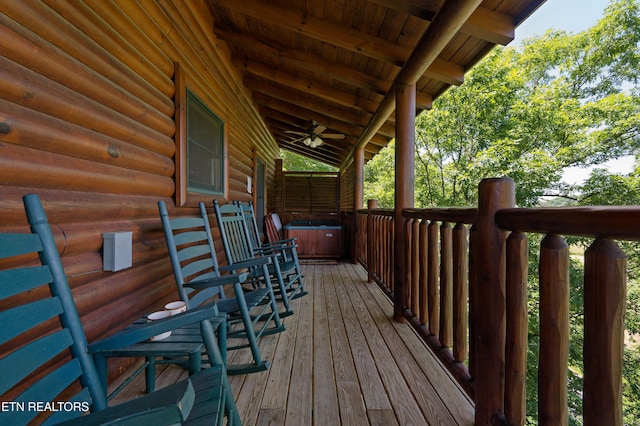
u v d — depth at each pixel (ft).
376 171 54.80
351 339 7.35
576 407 20.31
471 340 4.74
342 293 11.41
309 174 25.49
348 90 13.42
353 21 8.35
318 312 9.30
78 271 4.42
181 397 1.99
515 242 3.59
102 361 3.60
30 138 3.72
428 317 6.66
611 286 2.41
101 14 5.04
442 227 5.91
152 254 6.43
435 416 4.65
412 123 8.80
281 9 8.57
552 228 2.97
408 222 8.23
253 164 17.47
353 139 20.20
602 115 27.86
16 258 3.69
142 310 5.99
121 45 5.54
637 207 2.20
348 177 25.59
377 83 11.22
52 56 4.04
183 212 8.02
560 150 27.66
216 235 10.74
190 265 6.20
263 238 20.36
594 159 27.14
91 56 4.76
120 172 5.45
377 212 11.98
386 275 10.89
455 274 5.31
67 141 4.24
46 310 2.87
